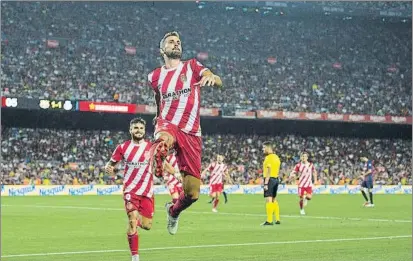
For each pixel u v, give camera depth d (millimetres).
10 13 92125
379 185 90750
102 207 51594
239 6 106875
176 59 13680
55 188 74688
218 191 47812
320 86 104000
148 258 20922
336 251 22953
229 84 98688
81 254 21938
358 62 108812
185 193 14156
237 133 95938
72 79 89938
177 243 25625
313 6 108188
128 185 20531
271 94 99938
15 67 87250
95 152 86375
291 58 106062
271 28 108438
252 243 25625
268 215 34969
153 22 103000
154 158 12922
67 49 92875
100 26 98250
